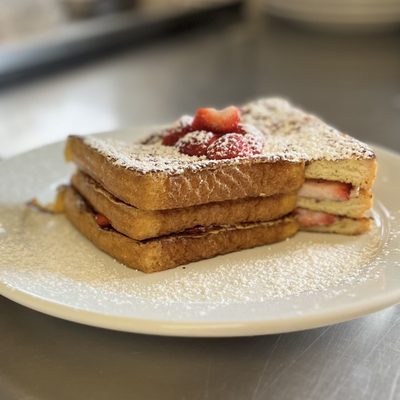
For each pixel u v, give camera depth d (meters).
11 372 0.39
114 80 1.20
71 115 1.02
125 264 0.49
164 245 0.49
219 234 0.51
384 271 0.46
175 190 0.49
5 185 0.60
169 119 1.00
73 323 0.44
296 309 0.41
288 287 0.46
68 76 1.21
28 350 0.41
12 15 1.34
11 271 0.46
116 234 0.50
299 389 0.38
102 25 1.37
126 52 1.37
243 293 0.45
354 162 0.53
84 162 0.55
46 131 0.94
